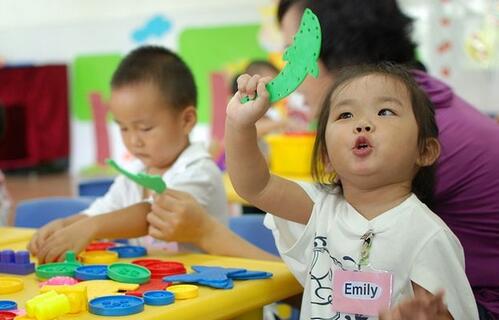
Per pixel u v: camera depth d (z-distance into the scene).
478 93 3.96
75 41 5.91
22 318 0.77
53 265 1.04
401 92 0.95
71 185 5.53
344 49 1.25
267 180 1.02
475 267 1.17
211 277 0.96
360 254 0.93
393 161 0.92
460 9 3.99
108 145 5.75
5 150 6.18
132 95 1.45
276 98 0.95
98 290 0.90
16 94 6.17
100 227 1.19
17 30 6.28
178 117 1.50
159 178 1.21
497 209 1.16
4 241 1.32
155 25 5.37
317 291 0.97
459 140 1.17
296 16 1.31
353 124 0.94
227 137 1.00
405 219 0.92
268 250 1.61
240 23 4.92
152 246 1.37
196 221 1.22
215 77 5.04
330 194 1.02
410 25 1.32
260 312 0.99
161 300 0.84
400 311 0.79
